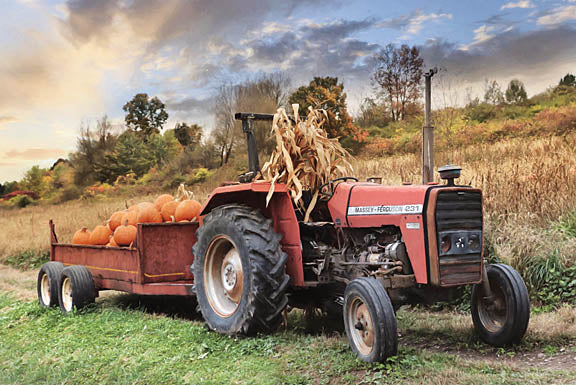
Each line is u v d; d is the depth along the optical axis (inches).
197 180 764.6
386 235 167.2
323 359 151.2
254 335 178.1
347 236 177.5
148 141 1038.4
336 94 633.0
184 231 234.8
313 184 192.1
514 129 551.8
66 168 1082.7
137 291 226.5
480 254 157.6
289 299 194.1
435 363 141.1
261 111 614.9
